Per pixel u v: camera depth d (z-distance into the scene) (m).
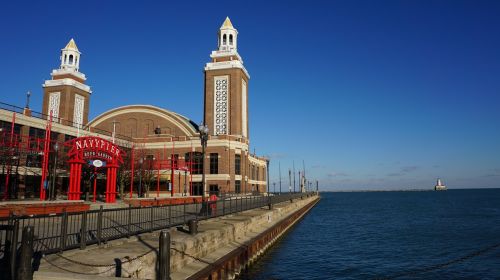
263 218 34.41
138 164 58.06
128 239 16.42
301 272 26.42
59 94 83.69
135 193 63.12
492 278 25.44
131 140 73.62
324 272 26.66
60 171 47.66
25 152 38.16
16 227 9.88
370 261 30.66
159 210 21.52
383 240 42.97
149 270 13.65
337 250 35.78
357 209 107.56
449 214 83.19
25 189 46.09
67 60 86.75
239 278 21.81
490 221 65.38
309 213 90.69
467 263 29.89
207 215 26.61
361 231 51.81
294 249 35.91
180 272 14.96
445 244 39.97
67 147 51.12
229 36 84.00
